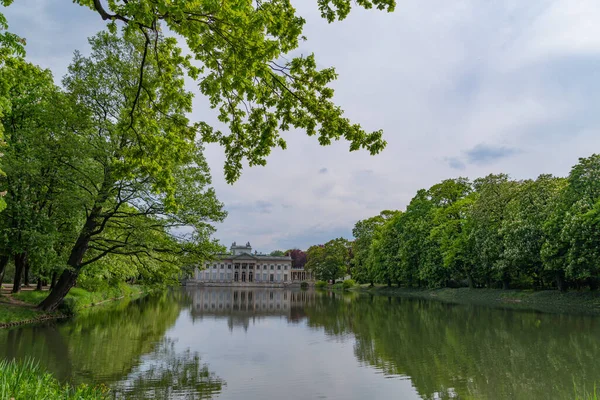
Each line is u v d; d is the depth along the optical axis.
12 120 24.72
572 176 36.88
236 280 152.12
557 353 17.95
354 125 8.88
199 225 25.09
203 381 13.79
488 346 19.75
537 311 33.94
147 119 10.20
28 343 18.64
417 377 14.51
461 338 22.00
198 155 25.27
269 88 9.01
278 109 8.88
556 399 12.15
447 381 14.01
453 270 57.56
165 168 9.98
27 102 25.09
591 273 36.12
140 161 9.72
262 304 52.38
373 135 8.83
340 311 39.38
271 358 17.59
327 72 8.58
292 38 7.78
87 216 25.14
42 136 22.92
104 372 14.55
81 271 31.22
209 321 31.45
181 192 24.52
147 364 15.95
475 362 16.62
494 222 46.94
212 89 9.12
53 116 22.41
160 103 10.43
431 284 60.78
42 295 32.69
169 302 52.41
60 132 23.05
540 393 12.70
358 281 95.75
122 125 9.90
